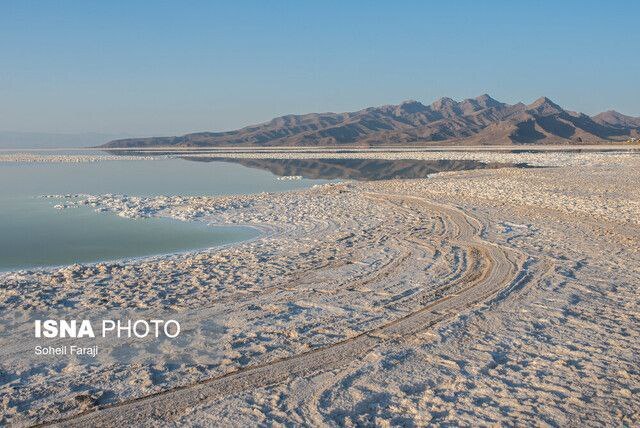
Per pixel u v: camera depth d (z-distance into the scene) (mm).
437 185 29969
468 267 12445
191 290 10805
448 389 6641
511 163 53969
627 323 8859
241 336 8352
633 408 6176
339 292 10570
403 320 8977
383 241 15586
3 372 7195
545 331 8500
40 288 11000
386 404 6301
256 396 6484
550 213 20219
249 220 20109
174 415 6078
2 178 43625
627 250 14086
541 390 6605
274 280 11484
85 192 32531
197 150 132750
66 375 7090
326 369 7184
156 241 16609
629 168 41094
